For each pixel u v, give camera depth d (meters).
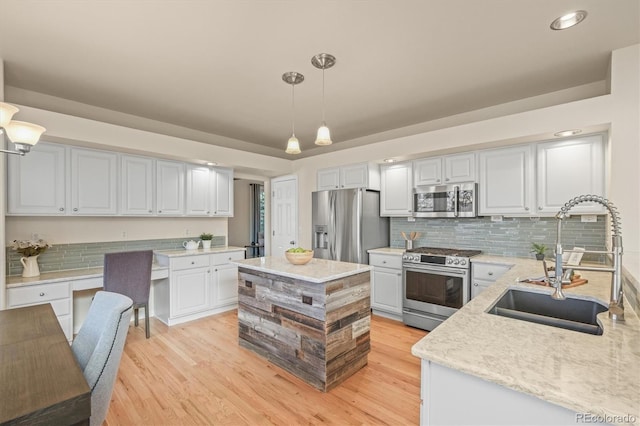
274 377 2.45
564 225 3.12
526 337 1.11
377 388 2.30
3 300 2.39
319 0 1.74
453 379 0.96
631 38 2.14
